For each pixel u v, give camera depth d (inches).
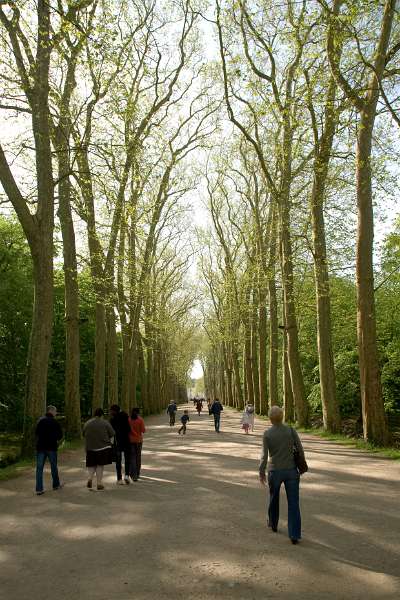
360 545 238.5
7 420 1090.7
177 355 3004.4
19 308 1128.8
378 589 186.4
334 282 1115.3
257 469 493.0
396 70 577.0
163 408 2684.5
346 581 194.5
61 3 577.0
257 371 1831.9
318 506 321.7
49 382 1289.4
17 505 358.9
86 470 526.3
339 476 435.5
